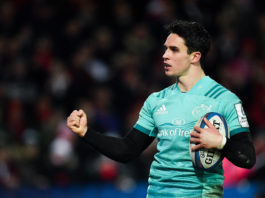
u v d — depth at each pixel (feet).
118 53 137.69
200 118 44.39
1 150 100.48
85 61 130.72
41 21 137.69
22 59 131.75
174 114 45.70
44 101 121.29
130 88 127.75
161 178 45.62
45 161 104.94
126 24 142.72
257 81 136.15
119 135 116.98
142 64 133.08
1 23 139.64
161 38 139.54
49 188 94.43
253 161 43.47
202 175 44.70
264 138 103.96
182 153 45.03
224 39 141.90
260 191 90.53
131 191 94.17
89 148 107.34
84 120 47.06
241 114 45.06
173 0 144.36
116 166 102.42
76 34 137.08
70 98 126.31
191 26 46.47
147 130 48.29
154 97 47.85
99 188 94.22
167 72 46.80
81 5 145.28
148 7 145.69
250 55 141.59
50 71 131.03
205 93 45.70
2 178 97.40
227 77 130.21
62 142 106.22
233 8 147.02
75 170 104.27
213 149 43.52
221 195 45.73
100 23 143.33
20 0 141.79
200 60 46.93
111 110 123.54
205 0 146.20
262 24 149.07
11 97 122.21
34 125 119.44
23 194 94.48
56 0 144.77
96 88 125.70
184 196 44.68
